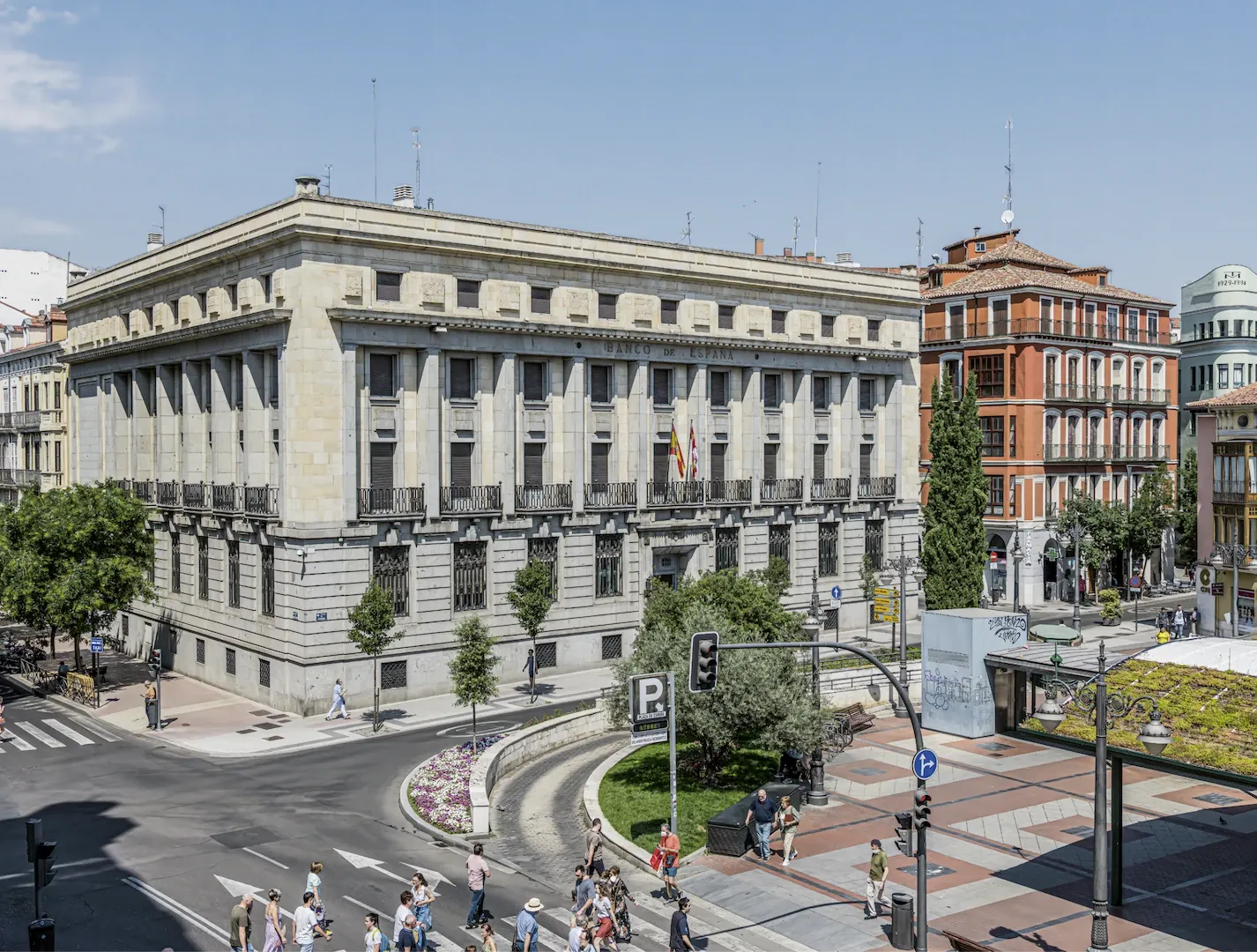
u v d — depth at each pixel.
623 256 52.94
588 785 33.75
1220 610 60.78
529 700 46.62
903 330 65.50
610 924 22.02
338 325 44.59
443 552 47.66
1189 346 94.25
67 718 45.06
